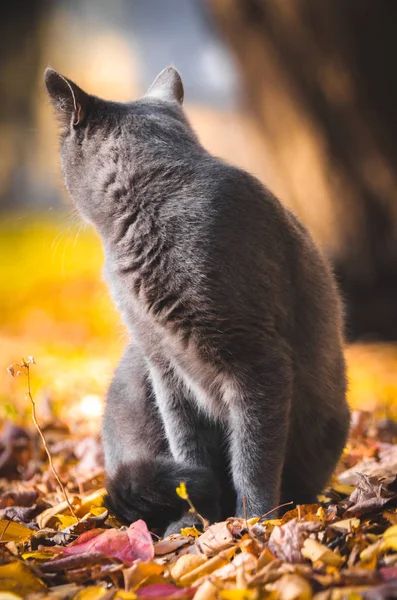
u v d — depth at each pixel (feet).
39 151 168.96
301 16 60.18
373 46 59.31
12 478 33.68
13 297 104.01
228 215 22.00
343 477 28.30
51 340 77.30
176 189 22.63
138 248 22.76
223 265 21.76
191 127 26.43
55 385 49.98
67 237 29.27
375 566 17.56
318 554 17.97
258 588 16.72
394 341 62.80
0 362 62.18
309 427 25.16
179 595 16.84
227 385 22.66
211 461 24.71
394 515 20.59
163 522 22.75
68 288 104.73
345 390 26.32
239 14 63.72
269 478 22.41
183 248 22.08
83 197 24.61
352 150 62.95
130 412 26.09
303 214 66.23
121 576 18.69
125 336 27.61
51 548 20.83
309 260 24.47
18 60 146.20
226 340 21.97
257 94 66.23
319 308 24.57
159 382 24.30
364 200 63.98
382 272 64.39
